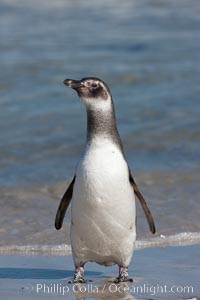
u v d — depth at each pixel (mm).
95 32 41781
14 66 33688
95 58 35469
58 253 13445
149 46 37844
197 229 14695
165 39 39469
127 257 11758
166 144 22359
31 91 29266
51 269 12469
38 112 26125
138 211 15922
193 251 13375
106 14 46812
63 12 47688
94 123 11344
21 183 18547
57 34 41438
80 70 32906
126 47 37781
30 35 41188
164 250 13445
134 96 28266
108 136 11352
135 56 35719
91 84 11375
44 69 33094
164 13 46531
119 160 11297
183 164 20234
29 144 22297
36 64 34031
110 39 39750
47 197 17297
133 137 23125
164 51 36562
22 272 12258
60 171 19688
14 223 15102
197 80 30516
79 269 11898
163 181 18641
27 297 10883
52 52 36844
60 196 17438
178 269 12289
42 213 15867
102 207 11227
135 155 21312
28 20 45438
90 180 11164
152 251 13383
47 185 18406
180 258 12938
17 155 21188
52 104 27266
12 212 15914
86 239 11578
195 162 20422
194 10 47250
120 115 25578
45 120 25094
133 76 31578
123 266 11844
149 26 43062
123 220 11398
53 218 15469
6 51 37125
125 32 41469
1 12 47844
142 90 29281
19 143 22375
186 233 14398
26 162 20531
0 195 17422
